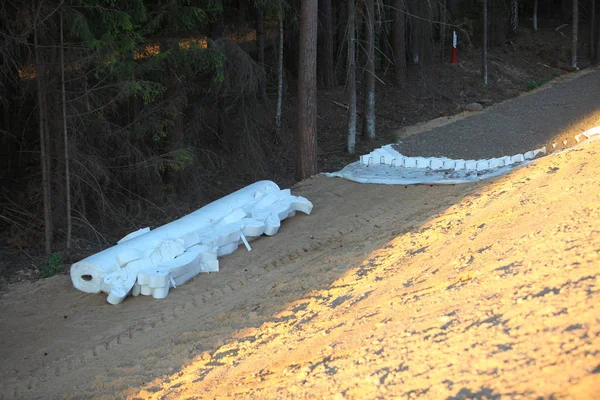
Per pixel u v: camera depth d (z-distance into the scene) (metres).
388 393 4.02
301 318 7.23
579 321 3.91
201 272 10.08
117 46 11.94
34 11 10.91
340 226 11.75
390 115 23.41
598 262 4.82
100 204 13.30
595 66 30.12
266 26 23.62
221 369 6.28
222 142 17.11
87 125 12.66
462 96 25.66
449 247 7.87
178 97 14.14
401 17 25.08
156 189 14.73
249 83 15.43
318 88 25.27
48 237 11.72
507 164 13.89
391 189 13.58
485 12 27.05
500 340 4.12
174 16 13.37
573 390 3.21
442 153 16.45
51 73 11.88
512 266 5.66
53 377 7.22
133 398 6.24
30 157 13.77
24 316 9.00
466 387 3.68
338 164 18.08
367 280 7.90
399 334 5.04
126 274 9.35
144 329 8.23
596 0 33.41
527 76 28.83
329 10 24.84
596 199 7.05
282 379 5.18
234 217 11.41
